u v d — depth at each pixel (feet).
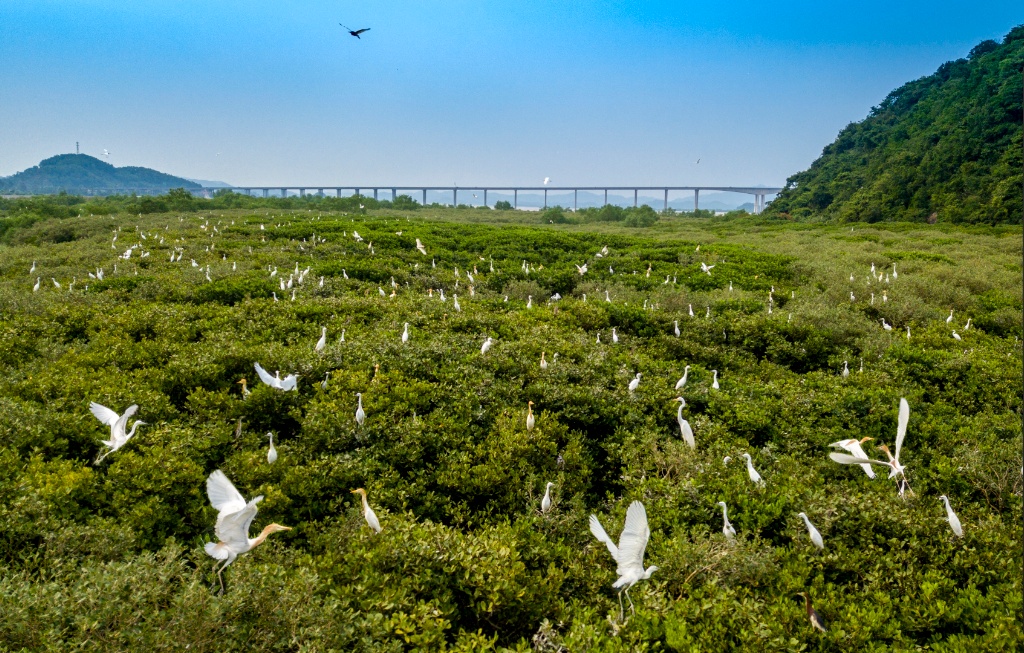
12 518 20.17
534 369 39.91
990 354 50.75
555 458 31.01
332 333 47.96
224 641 15.99
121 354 40.19
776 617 20.27
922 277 90.84
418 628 18.40
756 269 101.24
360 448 29.40
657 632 19.38
